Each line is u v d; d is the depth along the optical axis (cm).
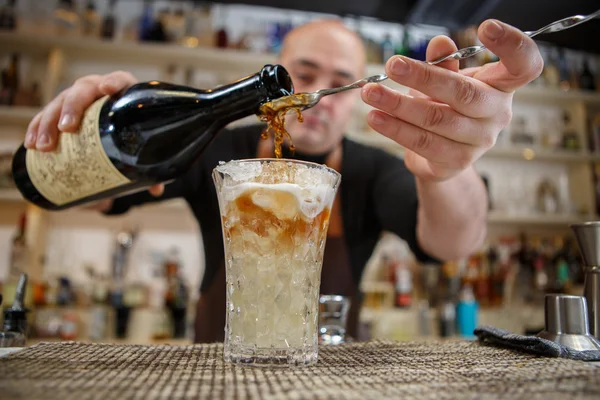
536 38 144
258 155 78
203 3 133
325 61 74
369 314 122
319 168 32
